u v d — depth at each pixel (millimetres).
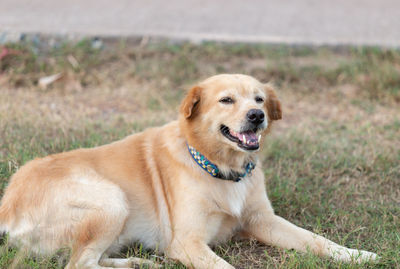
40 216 3646
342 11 13156
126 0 14352
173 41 9859
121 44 9539
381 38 10250
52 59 8750
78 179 3762
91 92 7824
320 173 5363
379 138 6301
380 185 5133
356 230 4145
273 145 5883
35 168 3875
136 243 3982
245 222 4199
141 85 8133
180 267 3607
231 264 3734
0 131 5719
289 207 4707
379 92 7941
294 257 3602
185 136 3996
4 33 9305
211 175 3918
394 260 3658
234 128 3770
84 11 12523
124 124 6414
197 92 3953
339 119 7070
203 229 3773
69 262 3465
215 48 9578
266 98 4230
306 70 8828
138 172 3977
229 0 14625
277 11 13094
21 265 3354
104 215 3607
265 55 9469
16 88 7785
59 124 6082
